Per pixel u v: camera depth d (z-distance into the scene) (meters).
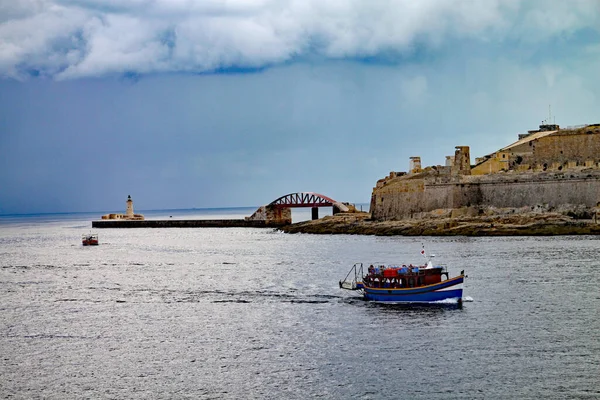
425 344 83.69
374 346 83.62
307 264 156.50
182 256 192.38
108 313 106.25
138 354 83.81
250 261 170.12
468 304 102.69
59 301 117.31
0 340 91.12
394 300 107.00
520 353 79.44
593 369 74.12
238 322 97.69
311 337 88.50
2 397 71.12
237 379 74.44
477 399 67.81
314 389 71.06
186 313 104.62
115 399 70.12
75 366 79.81
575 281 116.38
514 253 153.50
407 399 68.12
